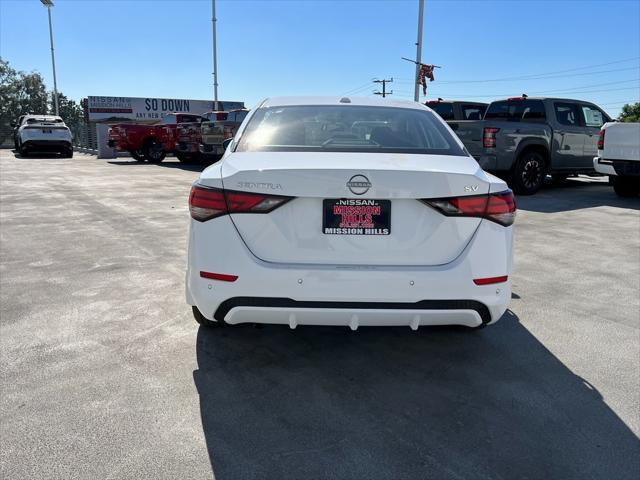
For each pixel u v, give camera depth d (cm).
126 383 289
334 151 306
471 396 283
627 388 292
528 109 1088
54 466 221
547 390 290
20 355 319
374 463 227
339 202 264
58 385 285
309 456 231
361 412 266
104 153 2453
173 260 531
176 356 322
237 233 267
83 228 688
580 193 1090
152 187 1158
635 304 425
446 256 272
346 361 322
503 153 982
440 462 228
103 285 450
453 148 326
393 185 261
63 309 394
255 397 279
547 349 342
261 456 230
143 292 434
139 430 247
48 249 574
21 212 810
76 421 253
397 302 267
